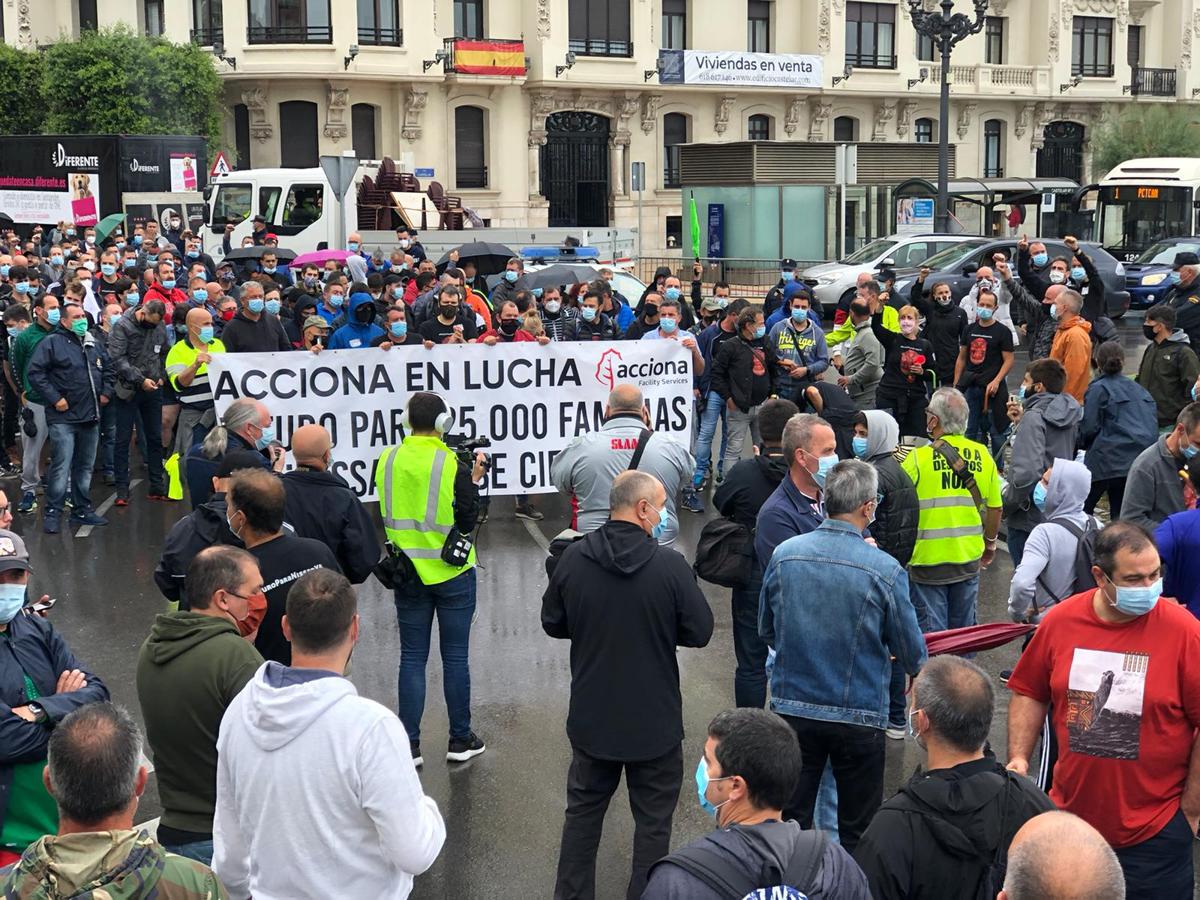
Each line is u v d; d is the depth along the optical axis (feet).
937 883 11.60
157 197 92.48
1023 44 160.86
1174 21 169.17
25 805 14.82
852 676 16.58
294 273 59.82
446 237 80.48
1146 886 14.73
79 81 113.80
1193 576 18.13
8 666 15.43
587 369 36.83
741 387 38.91
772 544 19.76
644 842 16.63
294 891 11.87
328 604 12.34
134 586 33.12
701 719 24.57
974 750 12.01
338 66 120.67
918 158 115.96
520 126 131.75
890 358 40.55
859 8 148.15
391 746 11.94
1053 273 47.83
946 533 23.09
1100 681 14.71
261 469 17.66
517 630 29.81
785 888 10.44
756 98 143.84
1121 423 30.55
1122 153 152.05
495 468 36.63
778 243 108.58
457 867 19.02
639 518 16.79
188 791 14.34
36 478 40.06
